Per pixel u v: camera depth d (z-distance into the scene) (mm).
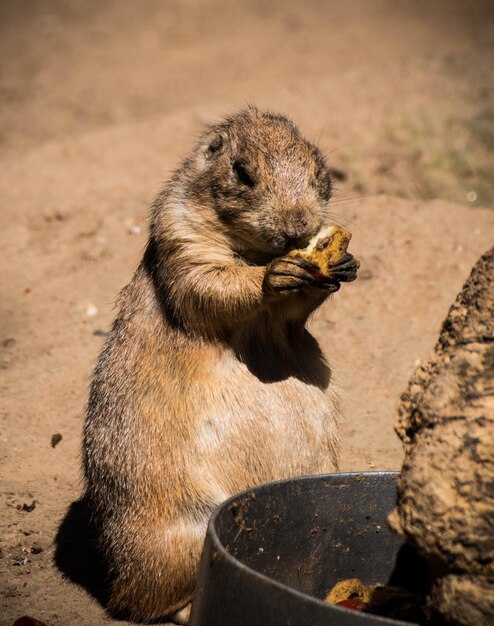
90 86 33781
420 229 16062
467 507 5836
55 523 10227
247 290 8305
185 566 8328
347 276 8273
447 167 20141
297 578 7867
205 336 8648
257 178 8656
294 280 8016
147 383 8742
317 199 8805
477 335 6406
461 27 41250
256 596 6172
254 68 35000
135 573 8492
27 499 10656
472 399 6148
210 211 8859
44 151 23281
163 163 21344
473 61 27031
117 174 20906
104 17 44375
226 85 32750
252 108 10508
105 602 8836
